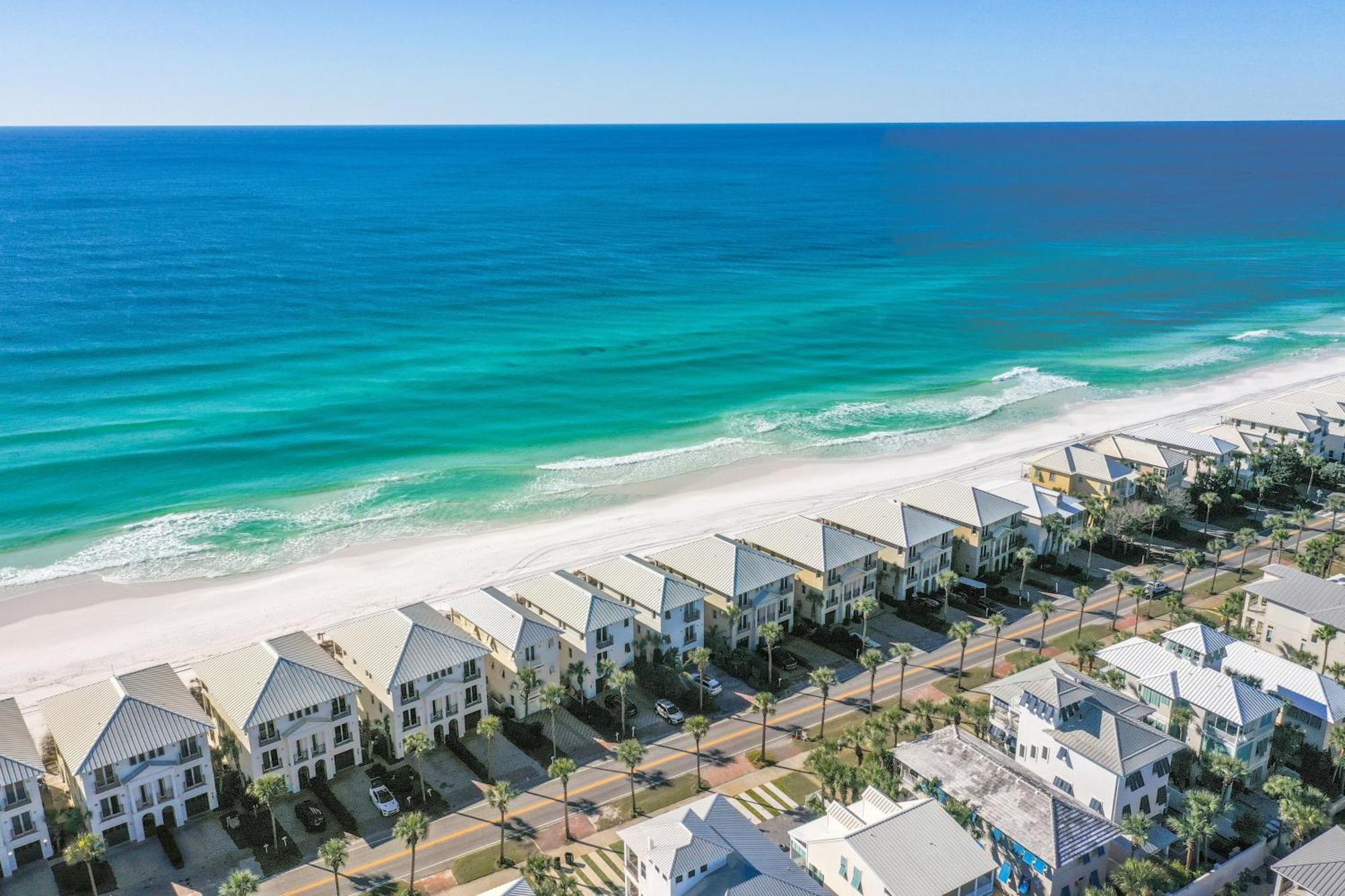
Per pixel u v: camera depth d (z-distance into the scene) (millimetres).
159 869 70438
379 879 69250
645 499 142375
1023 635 105750
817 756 78125
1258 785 79750
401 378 193000
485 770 81688
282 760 77688
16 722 74375
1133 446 141625
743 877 60250
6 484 137625
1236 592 108125
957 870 61781
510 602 95250
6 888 68062
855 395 194250
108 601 110000
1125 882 63406
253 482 143500
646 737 87312
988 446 165000
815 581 105438
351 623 90188
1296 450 150875
